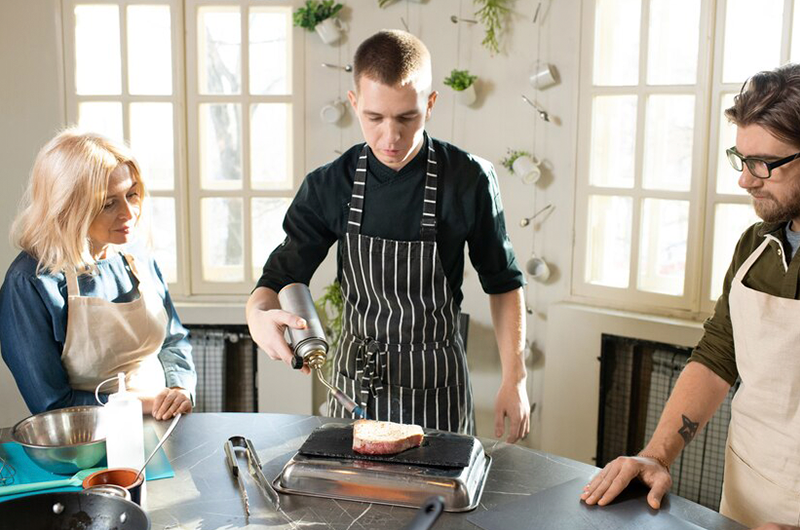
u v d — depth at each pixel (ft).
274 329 6.10
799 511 5.55
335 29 11.55
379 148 6.48
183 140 12.00
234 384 12.41
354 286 7.50
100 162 6.87
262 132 12.51
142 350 7.49
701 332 10.13
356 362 7.47
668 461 5.86
